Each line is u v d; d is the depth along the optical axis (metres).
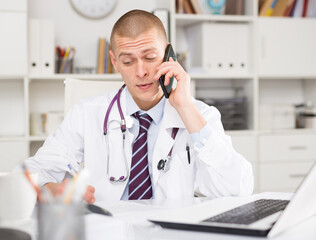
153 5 3.61
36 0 3.39
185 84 1.40
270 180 3.51
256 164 3.49
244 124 3.61
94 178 1.51
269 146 3.50
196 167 1.51
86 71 3.39
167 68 1.41
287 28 3.61
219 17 3.47
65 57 3.30
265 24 3.56
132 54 1.39
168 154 1.48
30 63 3.18
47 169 1.48
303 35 3.64
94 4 3.45
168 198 1.42
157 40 1.41
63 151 1.54
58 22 3.43
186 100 1.39
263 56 3.56
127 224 0.97
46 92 3.48
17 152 3.13
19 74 3.12
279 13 3.64
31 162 1.46
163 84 1.41
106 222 0.97
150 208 1.16
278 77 3.70
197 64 3.60
